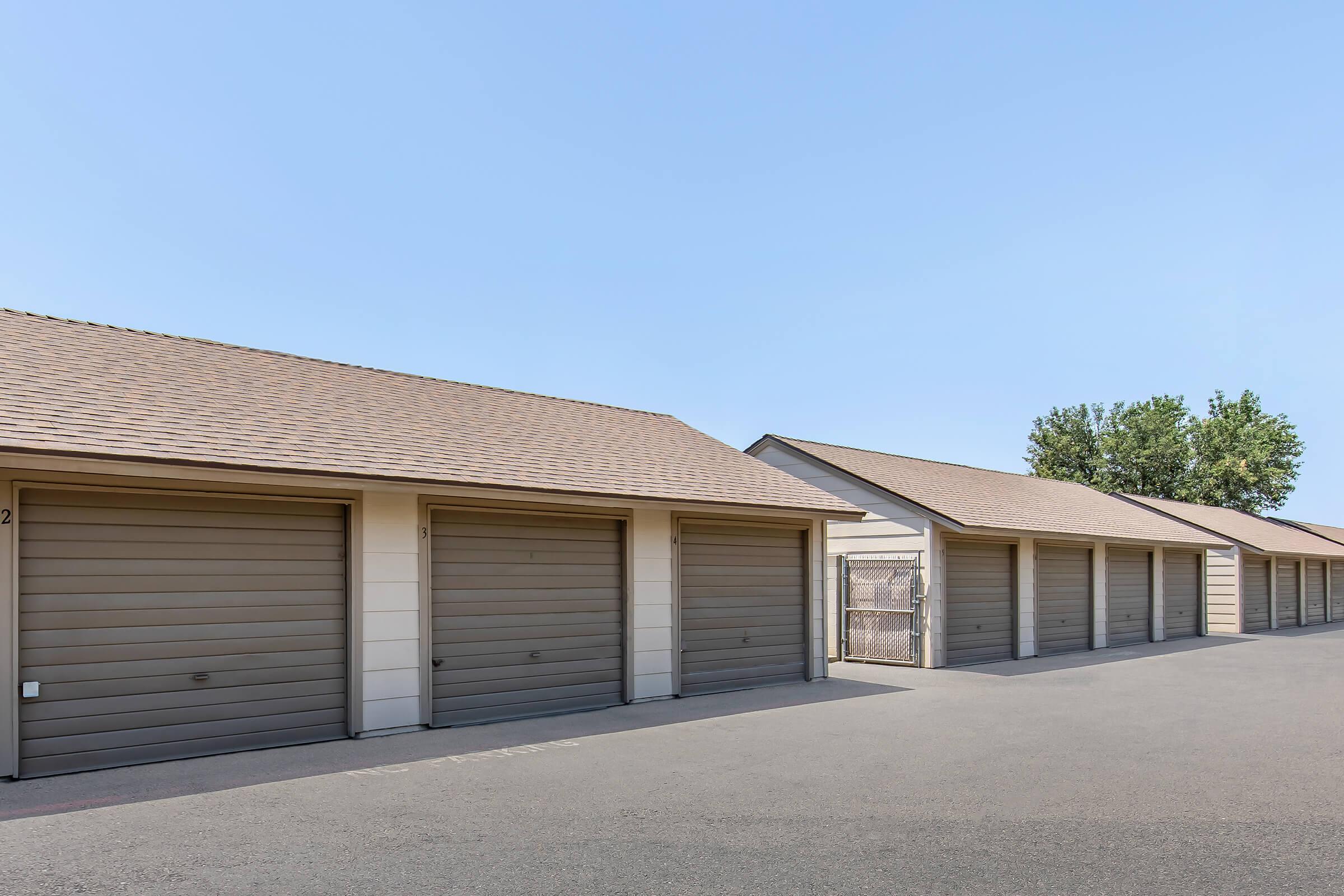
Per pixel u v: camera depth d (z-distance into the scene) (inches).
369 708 355.3
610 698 444.8
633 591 457.4
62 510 292.8
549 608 423.2
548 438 483.8
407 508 373.1
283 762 305.9
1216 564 1086.4
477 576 398.0
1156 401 2097.7
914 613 645.9
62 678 288.2
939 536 646.5
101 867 194.2
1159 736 361.4
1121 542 813.2
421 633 373.4
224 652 322.3
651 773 289.7
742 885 185.2
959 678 571.8
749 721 398.0
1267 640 939.3
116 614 300.2
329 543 353.4
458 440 424.5
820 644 560.7
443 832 221.6
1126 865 199.0
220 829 223.5
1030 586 735.7
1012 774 290.0
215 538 324.2
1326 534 1424.7
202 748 315.0
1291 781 282.0
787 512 509.0
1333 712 427.5
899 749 331.6
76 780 277.6
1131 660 707.4
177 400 354.0
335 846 209.6
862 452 802.2
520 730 372.2
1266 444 1895.9
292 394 410.9
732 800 255.3
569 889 182.2
